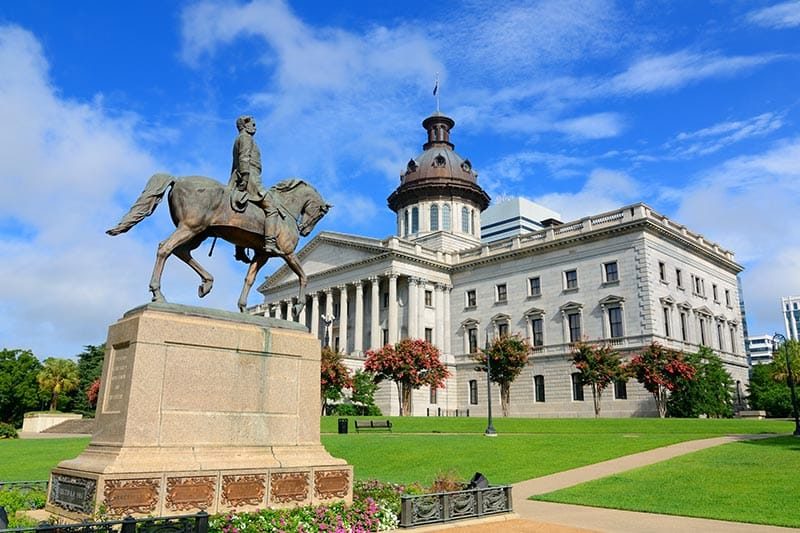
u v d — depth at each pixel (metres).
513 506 16.33
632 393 58.91
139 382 11.25
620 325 61.50
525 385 67.38
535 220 127.31
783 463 21.33
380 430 41.69
